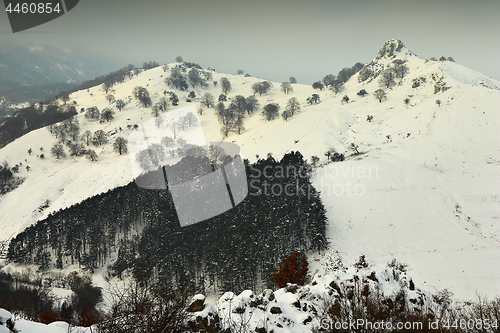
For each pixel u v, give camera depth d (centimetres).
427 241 6488
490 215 7131
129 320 995
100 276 7056
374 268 1730
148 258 6412
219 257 6078
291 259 3447
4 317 865
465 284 5206
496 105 11869
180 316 1042
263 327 1135
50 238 8000
